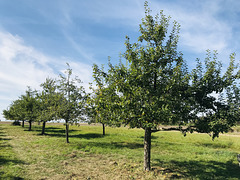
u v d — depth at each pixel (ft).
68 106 71.87
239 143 89.71
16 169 38.06
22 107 133.08
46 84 91.35
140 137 108.58
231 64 37.52
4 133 106.22
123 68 39.29
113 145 72.38
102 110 38.81
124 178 34.50
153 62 37.96
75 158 49.90
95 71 39.58
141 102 34.94
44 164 43.47
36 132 118.42
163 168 41.19
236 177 37.50
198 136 116.67
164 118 32.42
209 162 49.93
